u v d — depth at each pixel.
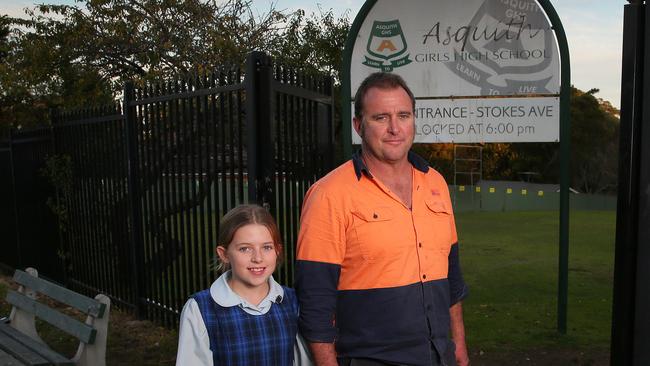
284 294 2.18
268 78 3.93
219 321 2.05
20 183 7.95
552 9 4.80
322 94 4.69
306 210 2.12
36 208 7.56
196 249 4.79
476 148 24.91
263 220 2.12
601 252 10.47
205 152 4.56
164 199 5.18
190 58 9.35
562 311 4.99
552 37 4.91
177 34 9.41
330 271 2.05
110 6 9.52
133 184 5.49
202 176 4.62
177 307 5.20
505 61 5.00
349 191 2.06
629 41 2.11
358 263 2.05
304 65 10.92
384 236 2.04
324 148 4.73
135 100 5.34
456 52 5.04
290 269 4.29
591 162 39.06
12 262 8.54
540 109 4.98
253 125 3.93
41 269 7.62
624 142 2.15
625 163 2.15
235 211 2.16
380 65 5.07
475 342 4.86
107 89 10.06
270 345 2.07
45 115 9.80
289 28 10.63
